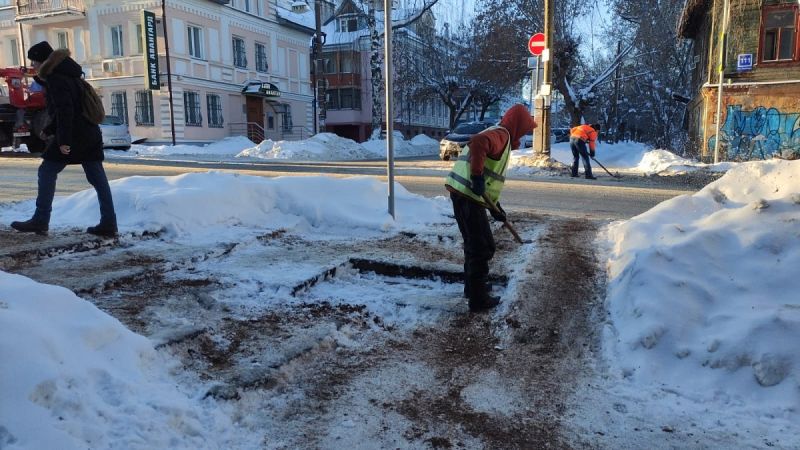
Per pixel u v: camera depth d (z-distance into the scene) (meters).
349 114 44.97
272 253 5.30
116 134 21.94
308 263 4.94
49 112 5.14
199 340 3.36
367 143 28.16
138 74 27.30
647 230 4.68
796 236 3.83
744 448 2.62
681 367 3.23
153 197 5.84
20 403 2.20
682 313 3.48
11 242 4.89
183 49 27.41
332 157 23.70
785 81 17.33
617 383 3.20
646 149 23.52
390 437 2.69
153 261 4.71
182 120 27.44
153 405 2.55
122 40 27.70
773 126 17.66
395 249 5.48
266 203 6.58
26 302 2.75
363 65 45.03
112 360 2.76
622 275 4.11
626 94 37.22
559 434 2.74
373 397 3.04
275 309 4.04
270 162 18.20
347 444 2.62
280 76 35.25
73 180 10.86
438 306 4.14
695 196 5.16
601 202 9.20
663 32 28.14
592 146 13.25
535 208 8.50
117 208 5.97
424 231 6.10
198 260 4.93
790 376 3.00
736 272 3.76
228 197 6.27
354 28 44.53
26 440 2.10
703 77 21.05
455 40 36.62
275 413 2.85
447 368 3.38
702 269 3.80
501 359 3.49
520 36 26.52
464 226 4.12
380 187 7.23
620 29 30.55
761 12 17.48
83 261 4.66
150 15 25.77
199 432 2.54
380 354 3.56
